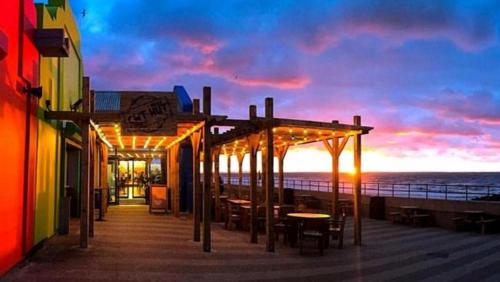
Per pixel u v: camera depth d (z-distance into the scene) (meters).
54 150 14.31
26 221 10.66
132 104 12.45
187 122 13.42
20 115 10.09
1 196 8.77
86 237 12.56
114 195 27.91
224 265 10.98
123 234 15.30
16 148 9.81
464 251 13.41
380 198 22.39
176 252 12.45
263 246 13.86
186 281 9.34
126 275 9.69
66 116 12.46
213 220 21.58
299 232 13.58
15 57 9.59
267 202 13.21
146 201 27.94
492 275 10.29
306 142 18.34
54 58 14.13
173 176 22.58
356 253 12.96
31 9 10.91
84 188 12.55
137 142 21.42
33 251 11.46
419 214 19.88
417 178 164.12
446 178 163.00
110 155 29.28
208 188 12.88
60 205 14.91
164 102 12.58
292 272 10.38
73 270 9.98
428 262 11.73
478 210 18.27
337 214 15.95
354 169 14.84
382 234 17.06
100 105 23.75
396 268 10.96
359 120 14.91
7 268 9.28
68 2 16.75
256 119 13.39
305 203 25.67
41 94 10.79
